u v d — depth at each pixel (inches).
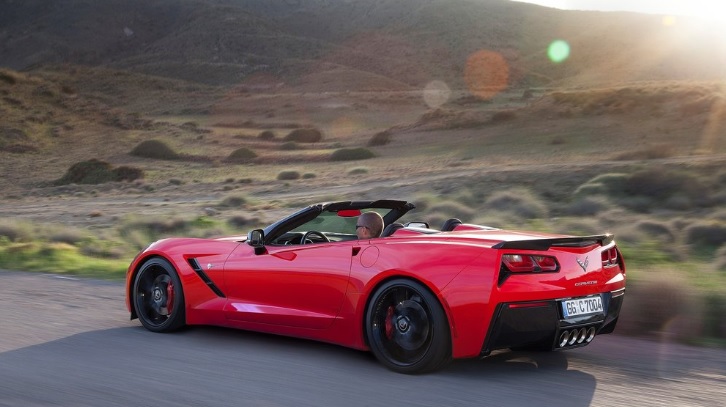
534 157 2086.6
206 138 3745.1
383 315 202.5
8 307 294.7
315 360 211.5
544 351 223.3
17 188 2393.0
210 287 239.3
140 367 203.0
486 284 184.4
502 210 912.3
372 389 183.5
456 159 2288.4
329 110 5575.8
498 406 170.4
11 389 181.6
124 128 4008.4
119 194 1932.8
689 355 220.5
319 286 214.2
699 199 955.3
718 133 2116.1
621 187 1056.8
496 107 5300.2
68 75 7372.1
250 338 239.8
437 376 195.0
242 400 174.1
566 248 197.3
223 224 930.7
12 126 3705.7
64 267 450.3
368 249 207.2
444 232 217.6
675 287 258.4
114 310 290.2
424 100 6038.4
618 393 181.2
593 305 201.6
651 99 2711.6
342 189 1502.2
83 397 175.3
